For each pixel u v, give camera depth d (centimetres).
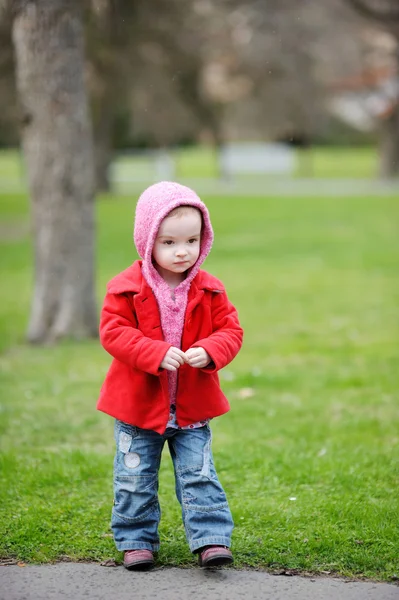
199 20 3256
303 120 5175
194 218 480
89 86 2630
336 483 637
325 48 4531
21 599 456
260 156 6012
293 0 3544
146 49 3078
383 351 1133
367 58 4747
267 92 4562
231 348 481
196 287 491
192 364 467
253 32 3744
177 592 464
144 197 490
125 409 481
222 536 481
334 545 518
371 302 1525
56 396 929
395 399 888
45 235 1231
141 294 482
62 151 1198
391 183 4672
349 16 4106
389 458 688
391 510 573
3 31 2244
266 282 1761
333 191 4231
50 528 554
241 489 631
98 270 1931
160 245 482
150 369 461
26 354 1169
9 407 880
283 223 2895
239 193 4225
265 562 502
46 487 637
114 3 2011
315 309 1468
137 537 496
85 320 1251
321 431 775
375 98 5062
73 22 1155
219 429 788
